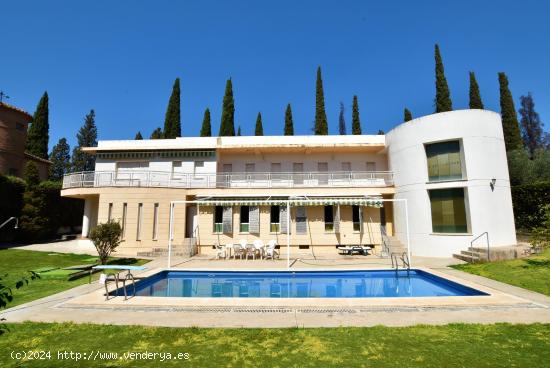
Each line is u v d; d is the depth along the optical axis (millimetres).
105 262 15492
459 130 18516
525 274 11836
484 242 17281
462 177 18359
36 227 23078
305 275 14375
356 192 21984
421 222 19547
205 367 4965
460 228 18203
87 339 6145
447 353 5395
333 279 14055
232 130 36781
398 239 21375
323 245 21719
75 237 25984
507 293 9672
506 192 18125
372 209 21953
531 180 25766
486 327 6691
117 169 24281
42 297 9633
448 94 32219
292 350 5574
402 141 21219
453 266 15086
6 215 22703
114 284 11766
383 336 6207
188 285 13180
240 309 8297
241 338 6164
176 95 37500
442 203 18984
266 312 8023
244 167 25375
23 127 27859
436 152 19469
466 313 7789
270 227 22016
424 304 8617
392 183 22250
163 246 20500
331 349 5598
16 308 8398
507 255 15062
